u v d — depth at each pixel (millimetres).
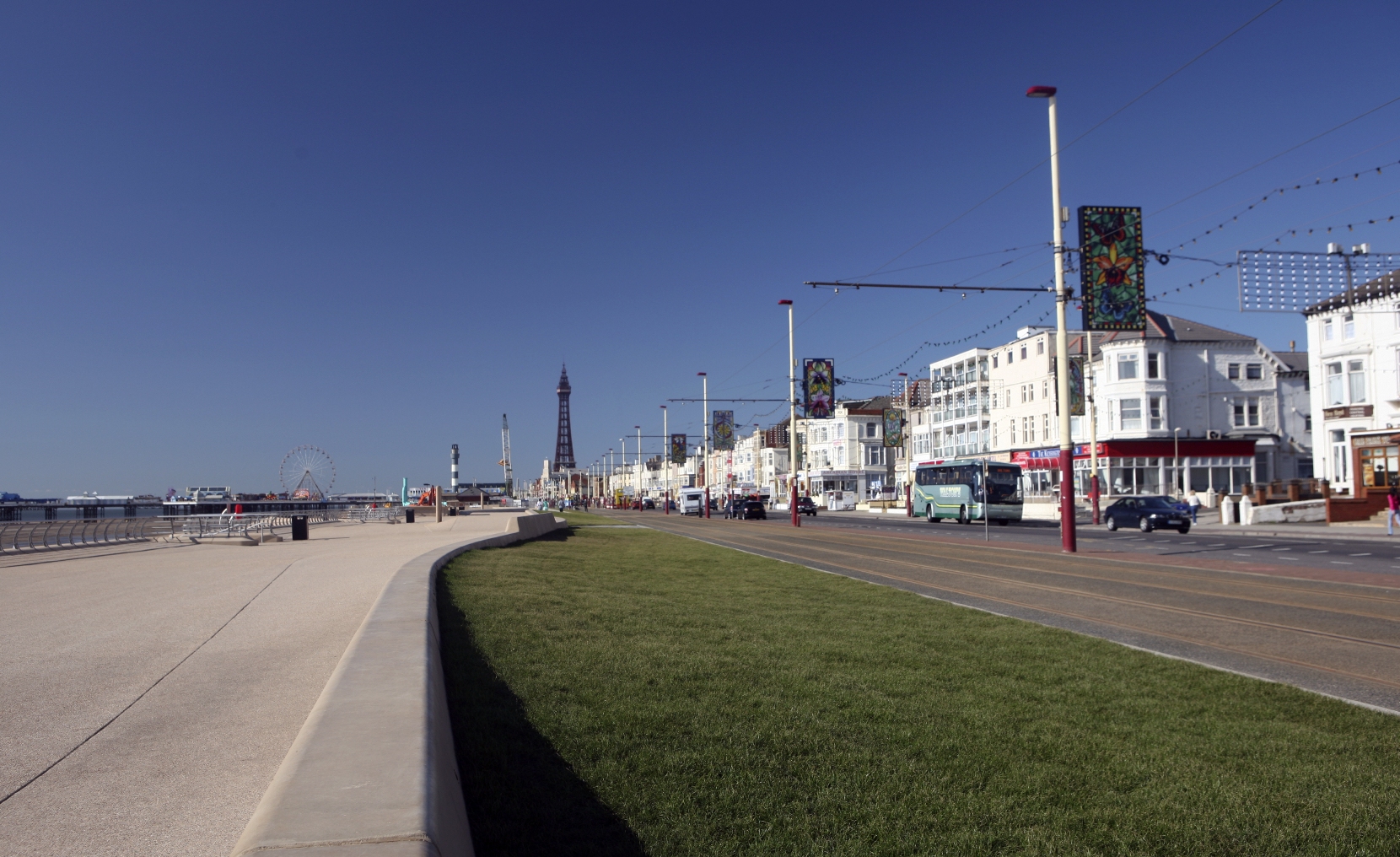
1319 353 47094
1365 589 15547
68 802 4355
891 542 31250
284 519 40875
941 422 85312
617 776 5035
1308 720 6566
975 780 5160
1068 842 4352
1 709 6160
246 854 2508
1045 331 68000
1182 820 4629
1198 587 15883
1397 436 40469
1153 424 59375
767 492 121375
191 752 5148
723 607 12148
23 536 25656
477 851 4043
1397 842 4398
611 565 18969
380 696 4531
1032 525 50375
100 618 10289
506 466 145125
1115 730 6207
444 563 16281
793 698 6859
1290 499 45625
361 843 2598
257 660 7750
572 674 7387
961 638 9836
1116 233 24047
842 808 4711
